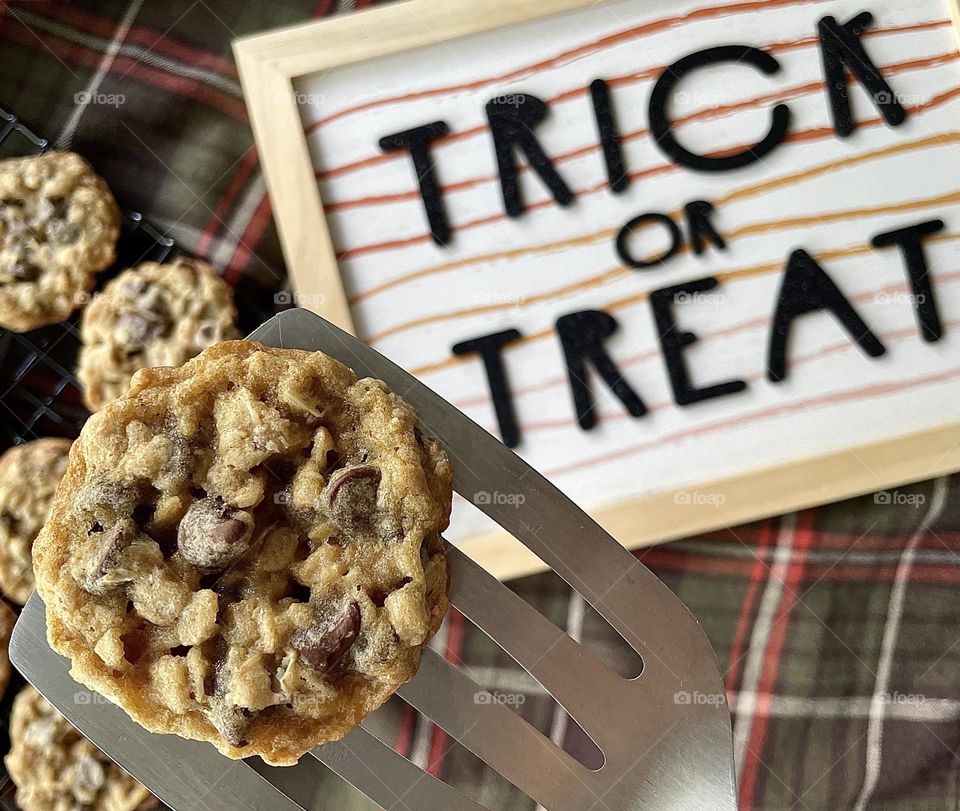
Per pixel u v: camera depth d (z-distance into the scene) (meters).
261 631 0.38
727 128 0.53
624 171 0.53
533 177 0.53
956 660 0.53
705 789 0.40
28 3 0.54
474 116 0.53
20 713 0.52
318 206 0.53
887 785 0.53
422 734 0.53
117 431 0.38
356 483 0.38
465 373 0.53
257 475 0.38
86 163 0.53
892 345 0.53
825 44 0.53
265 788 0.39
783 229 0.53
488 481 0.40
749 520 0.54
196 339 0.52
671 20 0.53
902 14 0.53
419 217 0.53
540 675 0.40
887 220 0.53
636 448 0.53
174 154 0.54
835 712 0.54
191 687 0.38
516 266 0.53
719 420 0.53
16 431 0.54
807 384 0.53
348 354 0.40
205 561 0.37
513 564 0.53
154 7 0.54
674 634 0.40
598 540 0.40
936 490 0.54
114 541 0.37
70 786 0.52
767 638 0.54
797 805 0.53
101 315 0.53
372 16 0.52
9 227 0.53
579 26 0.53
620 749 0.40
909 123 0.53
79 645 0.38
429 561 0.38
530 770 0.40
